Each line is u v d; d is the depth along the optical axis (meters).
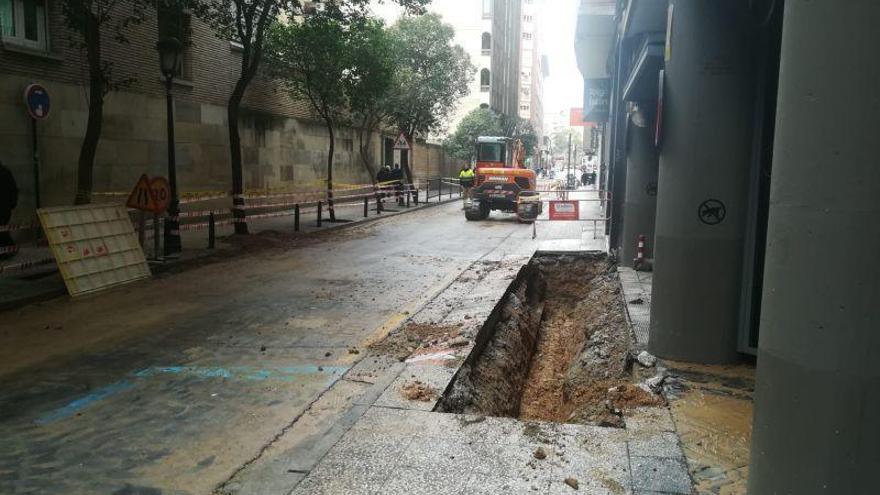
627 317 8.05
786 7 2.63
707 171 5.84
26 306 8.79
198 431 4.68
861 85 2.32
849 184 2.36
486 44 65.69
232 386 5.62
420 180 42.62
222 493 3.75
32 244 13.34
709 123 5.79
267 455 4.26
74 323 7.89
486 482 3.77
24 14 13.22
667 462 4.01
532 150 71.19
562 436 4.43
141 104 16.23
